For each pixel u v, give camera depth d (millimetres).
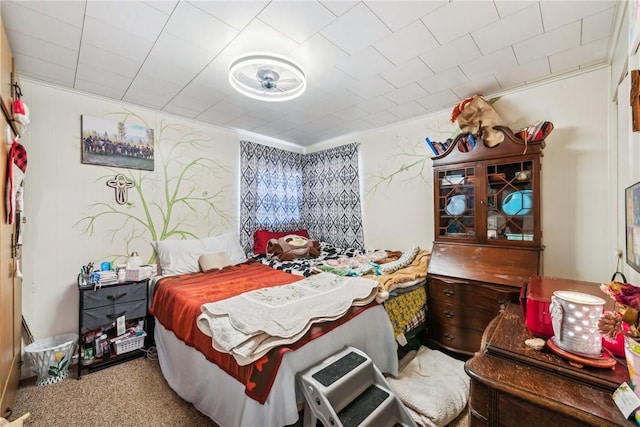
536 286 1247
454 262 2344
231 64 1771
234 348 1269
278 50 1758
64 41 1646
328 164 3889
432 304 2383
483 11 1433
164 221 2865
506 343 991
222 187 3354
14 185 1494
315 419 1299
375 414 1314
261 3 1356
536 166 2031
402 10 1414
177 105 2646
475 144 2312
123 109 2592
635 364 669
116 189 2549
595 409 682
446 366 2055
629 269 1336
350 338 1654
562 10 1427
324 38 1643
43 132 2180
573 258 2090
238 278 2402
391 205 3277
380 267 2439
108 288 2188
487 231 2268
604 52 1819
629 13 1161
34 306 2127
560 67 2008
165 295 2135
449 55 1840
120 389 1892
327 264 2766
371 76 2105
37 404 1727
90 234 2400
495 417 812
